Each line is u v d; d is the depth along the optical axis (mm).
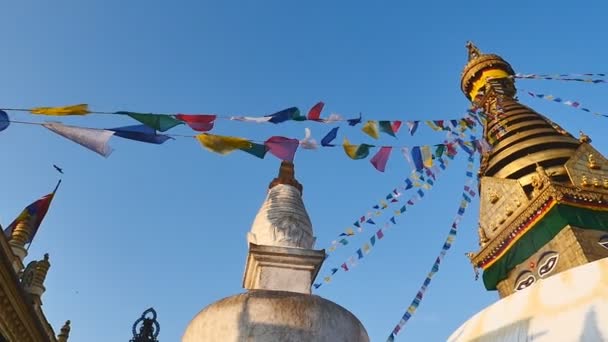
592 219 20922
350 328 7242
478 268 24469
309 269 8188
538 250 21453
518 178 25203
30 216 21359
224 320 6965
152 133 5625
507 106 29812
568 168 23328
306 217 8867
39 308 20703
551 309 9352
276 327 6820
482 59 33938
